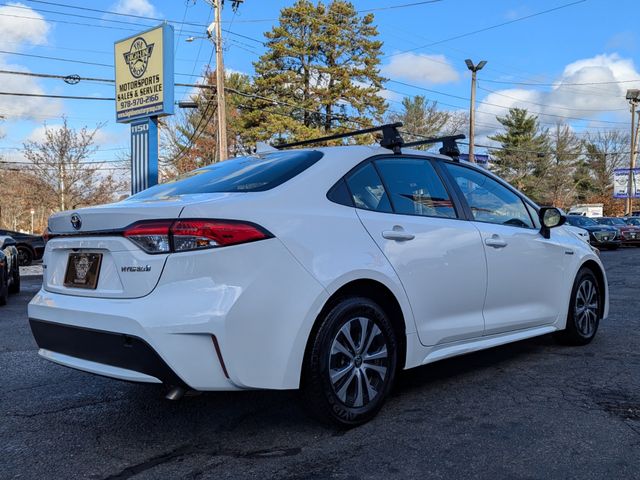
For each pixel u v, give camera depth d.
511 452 3.01
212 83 42.31
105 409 3.82
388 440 3.19
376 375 3.46
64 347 3.26
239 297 2.85
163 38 17.22
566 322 5.16
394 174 3.88
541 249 4.75
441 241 3.87
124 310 2.88
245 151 41.88
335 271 3.18
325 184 3.44
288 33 39.62
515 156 65.00
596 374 4.47
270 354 2.94
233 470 2.86
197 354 2.80
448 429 3.34
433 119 55.84
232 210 2.98
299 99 40.41
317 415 3.21
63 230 3.36
